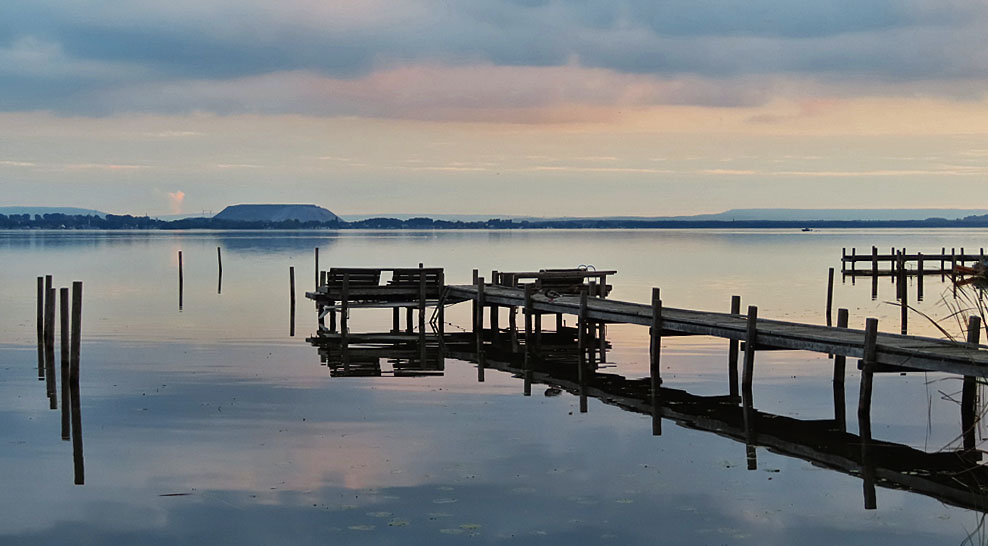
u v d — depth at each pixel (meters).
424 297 33.78
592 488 14.46
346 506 13.63
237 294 49.03
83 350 28.72
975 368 16.20
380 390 22.48
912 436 17.84
